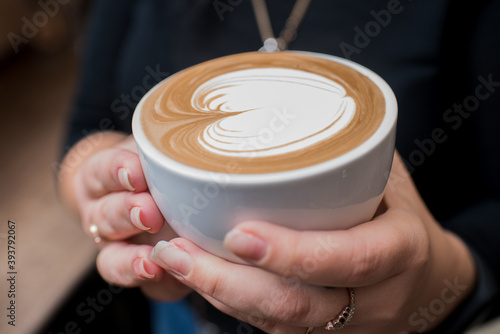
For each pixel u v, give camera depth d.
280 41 0.49
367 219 0.31
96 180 0.37
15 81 1.57
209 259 0.31
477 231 0.44
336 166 0.28
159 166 0.29
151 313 0.61
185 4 0.52
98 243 0.39
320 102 0.33
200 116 0.33
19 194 1.20
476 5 0.45
